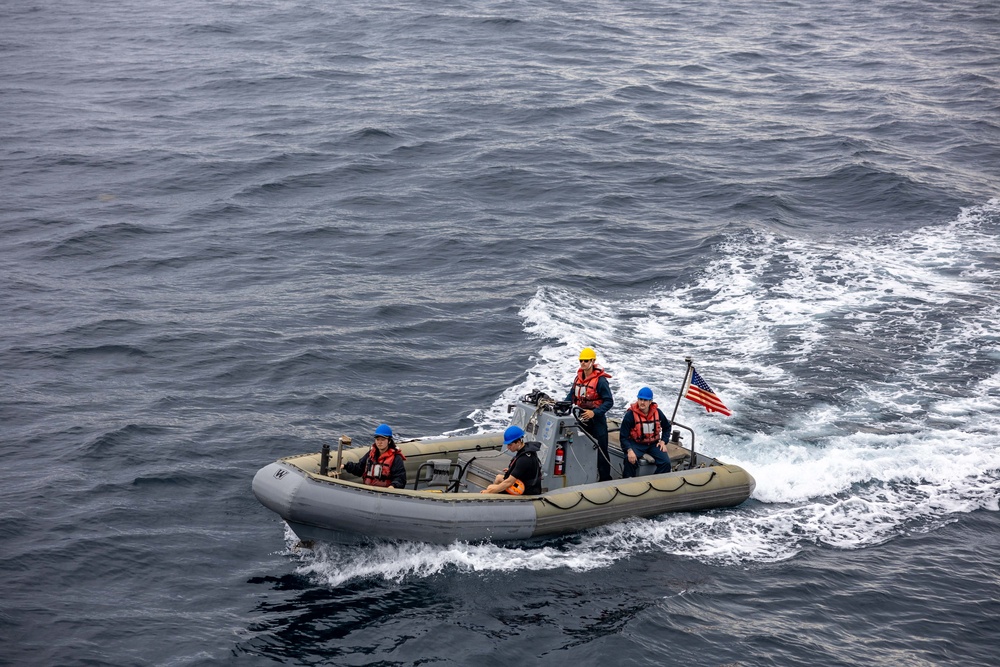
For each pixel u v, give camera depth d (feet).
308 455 34.73
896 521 36.27
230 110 100.48
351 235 67.00
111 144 88.99
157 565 32.30
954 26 164.86
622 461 39.04
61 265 61.57
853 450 40.91
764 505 37.40
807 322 53.98
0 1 173.58
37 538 33.40
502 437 38.68
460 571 32.30
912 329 52.95
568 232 67.92
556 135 90.94
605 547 34.19
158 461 39.06
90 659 27.37
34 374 46.78
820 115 102.63
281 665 27.58
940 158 88.02
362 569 32.40
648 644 28.91
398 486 33.94
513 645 28.71
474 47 130.21
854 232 68.95
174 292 57.52
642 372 47.91
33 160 84.12
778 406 44.68
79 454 39.37
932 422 43.27
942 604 31.30
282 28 144.56
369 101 102.32
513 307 55.67
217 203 73.00
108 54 129.90
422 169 81.15
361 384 46.60
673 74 119.03
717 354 50.31
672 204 74.38
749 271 61.26
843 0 190.19
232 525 35.06
